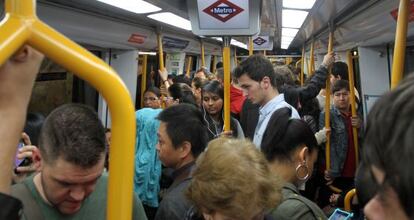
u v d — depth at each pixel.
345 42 4.75
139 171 2.79
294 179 1.43
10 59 0.51
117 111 0.58
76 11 3.33
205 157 1.03
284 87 3.68
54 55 0.53
